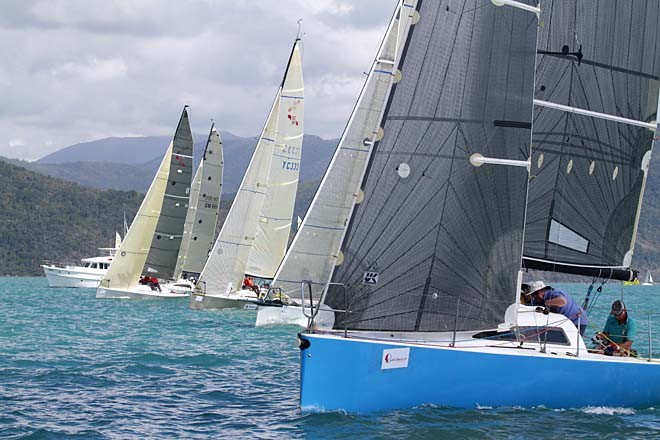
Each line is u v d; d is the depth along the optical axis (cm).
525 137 1562
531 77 1567
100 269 8650
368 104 2886
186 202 6191
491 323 1556
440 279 1531
